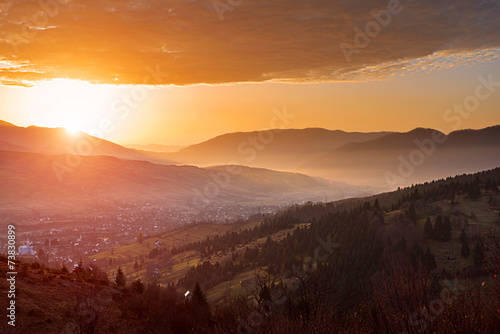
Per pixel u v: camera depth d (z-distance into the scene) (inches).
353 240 4505.4
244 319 677.9
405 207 5757.9
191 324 1262.3
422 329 447.5
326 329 581.9
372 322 508.7
